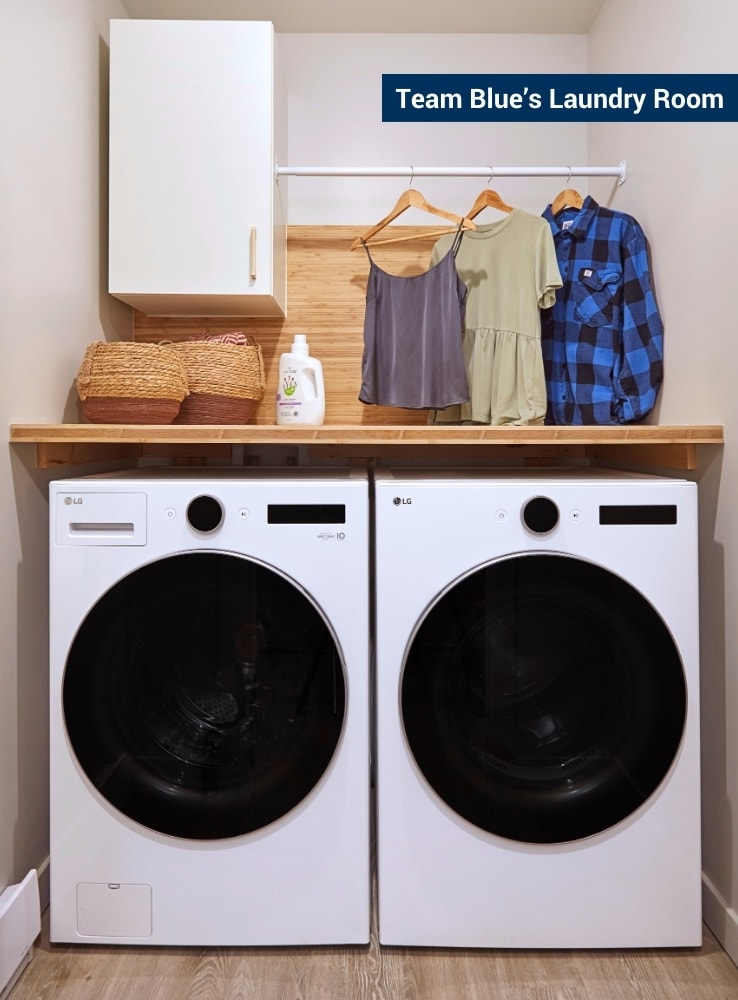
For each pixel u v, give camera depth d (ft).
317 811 4.15
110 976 4.02
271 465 6.86
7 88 4.16
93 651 4.10
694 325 4.86
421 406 5.75
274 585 4.09
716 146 4.51
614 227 5.71
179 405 5.11
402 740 4.17
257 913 4.17
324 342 6.76
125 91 5.48
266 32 5.48
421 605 4.16
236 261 5.52
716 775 4.53
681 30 4.95
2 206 4.12
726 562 4.43
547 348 5.98
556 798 4.13
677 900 4.16
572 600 4.14
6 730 4.21
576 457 6.97
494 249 5.86
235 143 5.50
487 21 6.72
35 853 4.57
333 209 6.82
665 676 4.12
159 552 4.12
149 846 4.16
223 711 4.15
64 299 5.02
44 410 4.71
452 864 4.17
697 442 4.44
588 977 4.04
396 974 4.05
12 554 4.31
